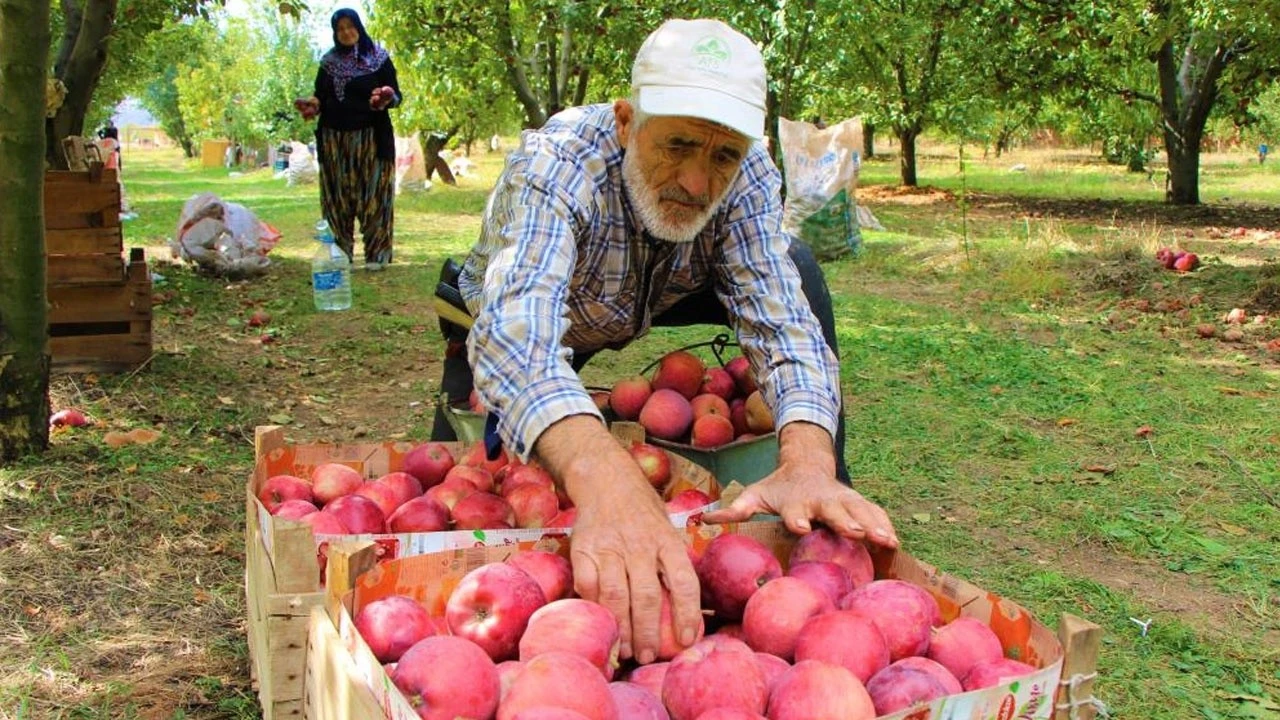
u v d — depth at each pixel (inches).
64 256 244.2
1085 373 273.9
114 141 687.1
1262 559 165.3
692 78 94.6
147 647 131.6
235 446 209.6
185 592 146.5
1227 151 1632.6
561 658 69.3
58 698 119.6
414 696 68.6
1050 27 657.6
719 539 92.3
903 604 82.9
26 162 178.2
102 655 129.3
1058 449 215.9
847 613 79.2
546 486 121.4
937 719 67.2
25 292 185.2
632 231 113.6
